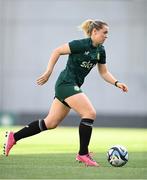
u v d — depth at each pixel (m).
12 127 67.69
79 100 22.25
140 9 75.62
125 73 76.12
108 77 23.95
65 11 77.62
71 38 77.56
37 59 78.19
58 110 23.09
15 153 28.72
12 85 78.62
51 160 24.94
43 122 23.45
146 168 22.09
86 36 22.66
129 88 76.38
